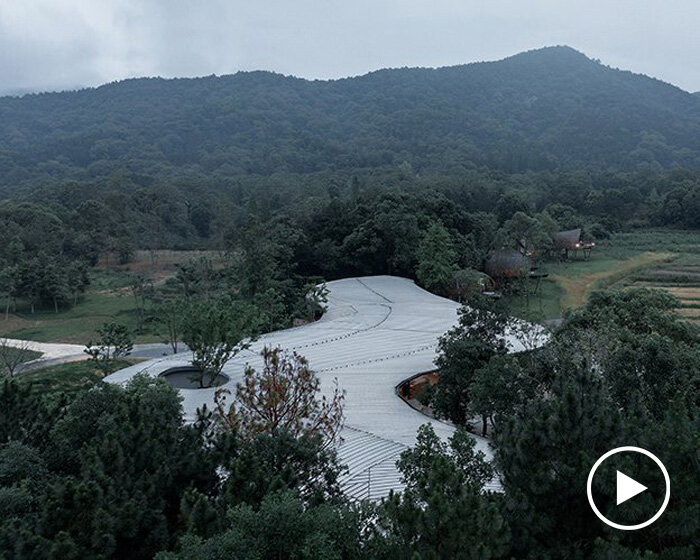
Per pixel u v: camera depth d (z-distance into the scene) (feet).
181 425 62.08
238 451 47.98
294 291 198.70
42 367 174.29
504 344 100.17
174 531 40.57
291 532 32.42
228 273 232.32
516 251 258.57
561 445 39.04
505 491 42.22
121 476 41.50
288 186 559.38
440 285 221.66
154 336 217.36
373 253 238.68
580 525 37.35
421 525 32.45
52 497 37.76
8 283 256.73
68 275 282.56
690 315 190.39
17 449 48.44
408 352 124.77
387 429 82.48
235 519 33.32
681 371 73.26
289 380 68.18
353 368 113.60
